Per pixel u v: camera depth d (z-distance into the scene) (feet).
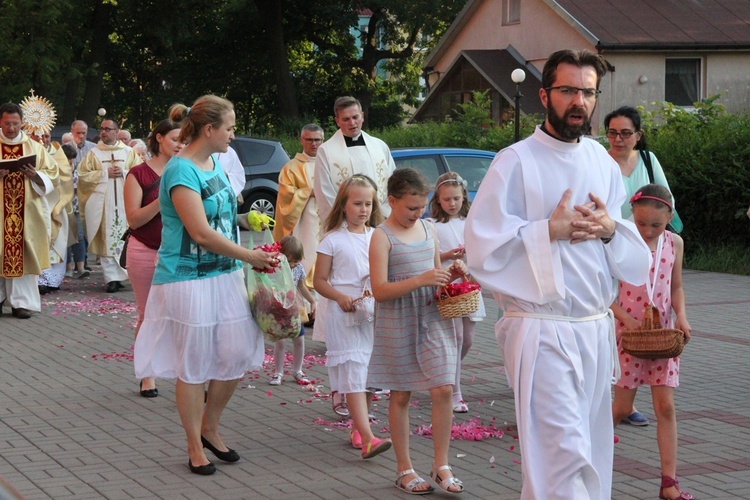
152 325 21.11
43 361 33.09
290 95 152.87
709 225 60.13
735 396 27.78
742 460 21.77
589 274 15.14
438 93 128.57
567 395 14.83
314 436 23.97
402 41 161.79
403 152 45.85
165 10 143.84
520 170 15.16
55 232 48.19
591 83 14.84
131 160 50.21
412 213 19.66
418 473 20.90
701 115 68.85
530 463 14.71
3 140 41.78
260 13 152.97
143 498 19.35
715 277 55.11
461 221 26.48
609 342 15.75
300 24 158.61
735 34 106.63
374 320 19.94
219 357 21.07
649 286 20.51
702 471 20.97
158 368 20.99
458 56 121.08
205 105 20.85
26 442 23.34
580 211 14.78
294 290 21.17
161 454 22.39
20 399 27.68
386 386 19.69
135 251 27.55
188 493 19.65
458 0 147.33
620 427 24.66
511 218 14.99
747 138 58.08
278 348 29.48
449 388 19.47
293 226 36.96
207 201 20.76
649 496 19.38
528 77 115.03
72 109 135.33
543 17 113.39
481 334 38.32
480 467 21.36
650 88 104.99
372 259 19.62
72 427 24.72
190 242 20.76
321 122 165.17
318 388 29.17
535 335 14.96
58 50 124.36
